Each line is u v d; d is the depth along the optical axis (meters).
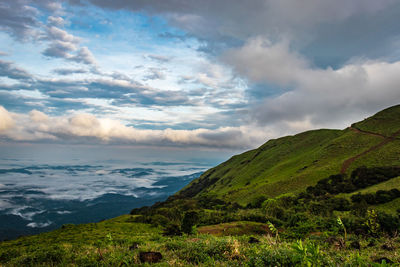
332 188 76.38
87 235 40.47
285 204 56.88
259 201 77.50
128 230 47.78
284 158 158.00
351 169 88.75
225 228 31.62
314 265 4.94
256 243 10.01
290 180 97.25
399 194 50.81
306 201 62.25
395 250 8.60
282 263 5.90
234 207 79.69
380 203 49.62
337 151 114.19
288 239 12.92
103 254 9.44
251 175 150.25
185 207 80.00
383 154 91.25
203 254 7.81
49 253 10.46
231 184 151.88
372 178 74.88
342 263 5.91
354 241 10.58
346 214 35.09
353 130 133.38
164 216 59.34
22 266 9.88
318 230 16.86
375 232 13.23
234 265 6.55
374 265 5.14
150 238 16.75
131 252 8.92
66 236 41.78
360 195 54.53
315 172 95.69
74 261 9.34
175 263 7.10
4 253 14.16
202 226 35.22
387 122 122.19
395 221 14.08
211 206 88.19
